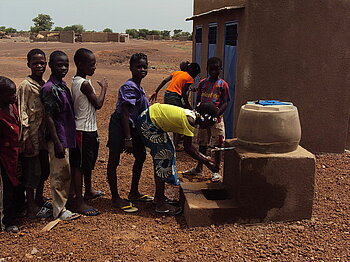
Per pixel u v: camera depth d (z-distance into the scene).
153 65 29.59
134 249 4.02
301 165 4.52
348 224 4.52
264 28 7.04
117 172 6.40
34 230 4.45
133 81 4.94
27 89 4.45
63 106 4.44
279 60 7.17
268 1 6.97
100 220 4.70
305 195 4.59
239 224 4.57
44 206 4.96
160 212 4.95
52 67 4.46
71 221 4.65
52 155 4.54
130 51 38.72
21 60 28.61
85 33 64.81
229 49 7.94
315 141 7.50
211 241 4.19
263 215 4.59
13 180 4.41
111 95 14.52
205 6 9.76
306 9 7.05
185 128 4.62
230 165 4.91
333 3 7.06
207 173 6.43
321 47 7.18
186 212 4.70
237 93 7.46
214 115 4.65
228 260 3.79
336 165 6.76
